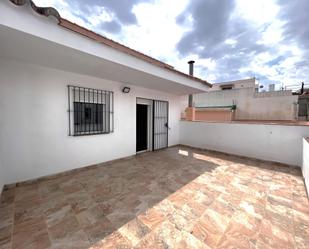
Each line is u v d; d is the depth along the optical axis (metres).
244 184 3.14
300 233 1.82
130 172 3.76
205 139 6.25
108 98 4.44
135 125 5.27
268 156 4.68
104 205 2.36
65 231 1.82
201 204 2.41
